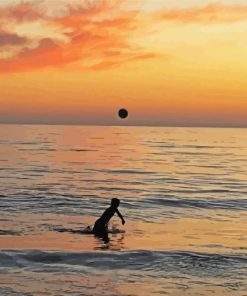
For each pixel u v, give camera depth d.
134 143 129.12
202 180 38.88
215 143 142.38
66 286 9.17
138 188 31.20
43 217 18.64
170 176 42.19
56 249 12.39
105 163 57.56
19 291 8.82
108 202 23.59
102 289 9.06
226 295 8.91
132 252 11.60
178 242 14.22
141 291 9.02
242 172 48.75
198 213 20.89
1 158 61.53
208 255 11.64
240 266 10.82
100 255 11.30
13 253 11.27
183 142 145.62
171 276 9.98
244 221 18.73
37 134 192.25
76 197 25.20
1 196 24.83
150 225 17.42
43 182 33.72
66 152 79.38
